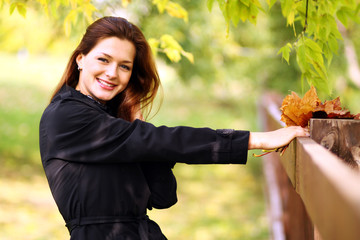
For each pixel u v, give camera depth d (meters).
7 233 7.27
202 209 9.38
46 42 7.10
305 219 2.85
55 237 7.29
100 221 2.24
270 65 10.73
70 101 2.32
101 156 2.23
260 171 12.74
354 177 1.13
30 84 24.83
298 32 9.34
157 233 2.39
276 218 6.25
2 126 16.20
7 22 7.47
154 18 6.83
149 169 2.44
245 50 11.42
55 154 2.27
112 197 2.26
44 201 9.30
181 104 24.05
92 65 2.40
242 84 12.34
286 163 2.54
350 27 8.19
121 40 2.40
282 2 2.87
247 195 10.51
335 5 2.98
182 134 2.19
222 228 8.07
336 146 2.05
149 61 2.64
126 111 2.77
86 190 2.25
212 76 9.87
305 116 2.26
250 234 7.69
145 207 2.38
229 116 21.89
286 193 4.92
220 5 2.93
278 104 6.93
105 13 4.52
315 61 2.79
